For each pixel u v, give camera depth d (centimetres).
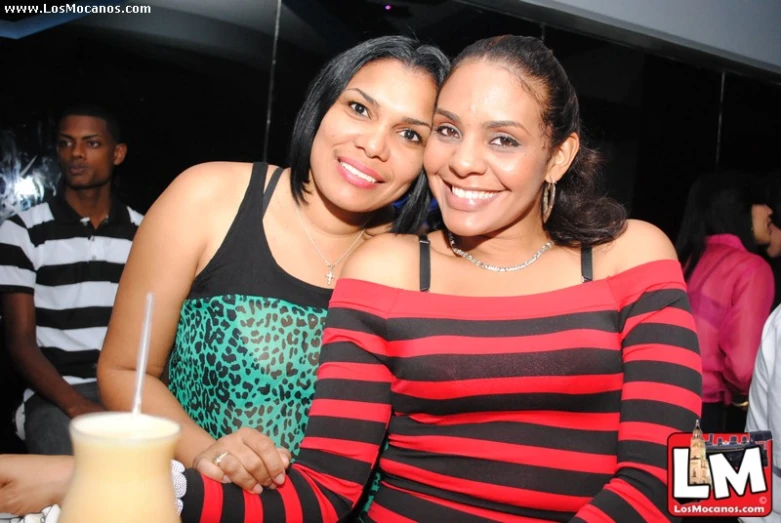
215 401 149
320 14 285
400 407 120
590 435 115
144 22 256
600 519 100
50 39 242
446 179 120
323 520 106
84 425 65
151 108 260
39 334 247
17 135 240
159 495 65
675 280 117
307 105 152
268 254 151
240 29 272
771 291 286
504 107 115
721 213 314
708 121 384
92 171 250
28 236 243
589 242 125
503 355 114
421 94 144
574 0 327
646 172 365
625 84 356
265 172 159
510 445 114
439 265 127
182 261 150
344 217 156
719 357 287
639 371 112
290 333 149
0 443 245
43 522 83
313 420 116
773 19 396
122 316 152
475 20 307
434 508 115
